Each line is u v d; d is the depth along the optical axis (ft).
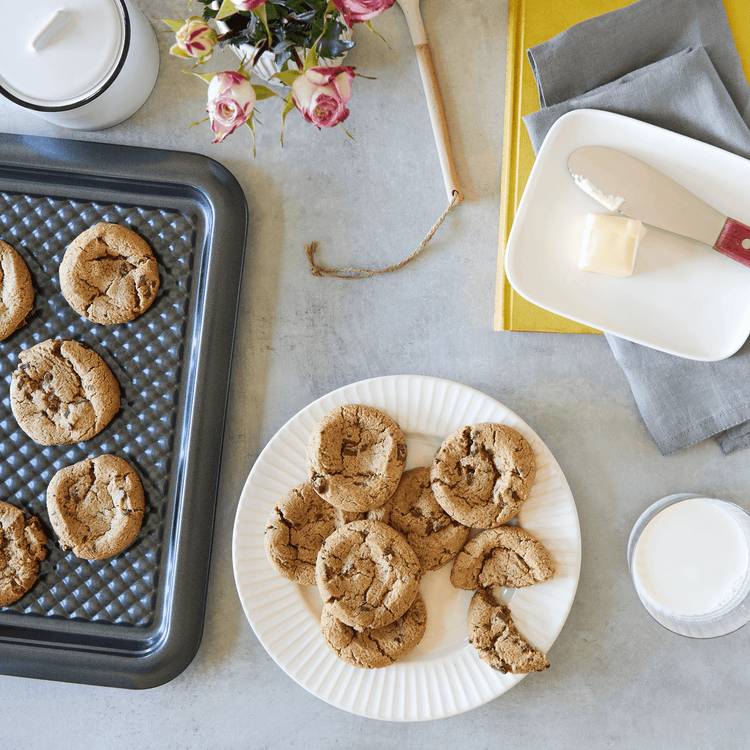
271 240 2.80
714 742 2.74
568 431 2.77
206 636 2.79
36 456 2.75
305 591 2.70
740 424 2.70
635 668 2.75
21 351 2.75
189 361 2.75
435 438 2.70
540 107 2.66
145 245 2.73
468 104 2.77
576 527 2.63
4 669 2.73
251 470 2.69
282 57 2.41
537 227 2.63
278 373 2.80
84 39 2.58
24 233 2.76
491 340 2.78
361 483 2.63
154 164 2.71
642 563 2.68
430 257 2.79
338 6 2.28
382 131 2.78
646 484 2.76
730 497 2.74
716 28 2.56
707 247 2.61
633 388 2.69
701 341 2.63
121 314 2.71
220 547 2.80
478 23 2.76
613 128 2.58
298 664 2.68
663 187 2.58
